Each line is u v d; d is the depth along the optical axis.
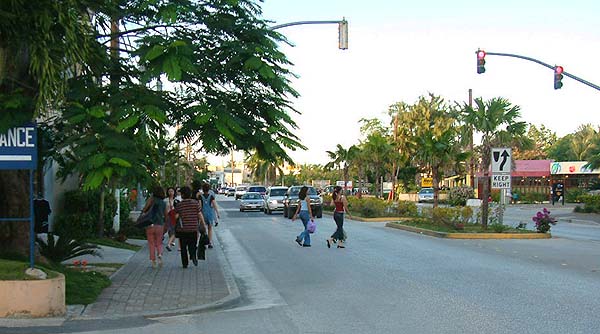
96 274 12.18
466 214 24.80
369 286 11.63
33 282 8.58
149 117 9.62
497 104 40.62
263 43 11.11
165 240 22.39
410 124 70.12
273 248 19.02
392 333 7.87
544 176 67.56
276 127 11.00
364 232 24.86
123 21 11.19
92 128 9.38
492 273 13.19
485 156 41.31
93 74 10.67
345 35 19.97
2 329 7.97
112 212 21.44
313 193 37.09
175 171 39.25
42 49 8.86
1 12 8.52
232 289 11.27
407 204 35.09
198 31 11.30
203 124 9.98
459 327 8.12
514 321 8.45
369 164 57.75
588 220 34.53
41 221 16.08
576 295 10.45
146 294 10.75
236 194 77.06
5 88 9.68
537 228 22.94
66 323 8.45
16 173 11.20
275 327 8.38
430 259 15.77
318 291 11.23
